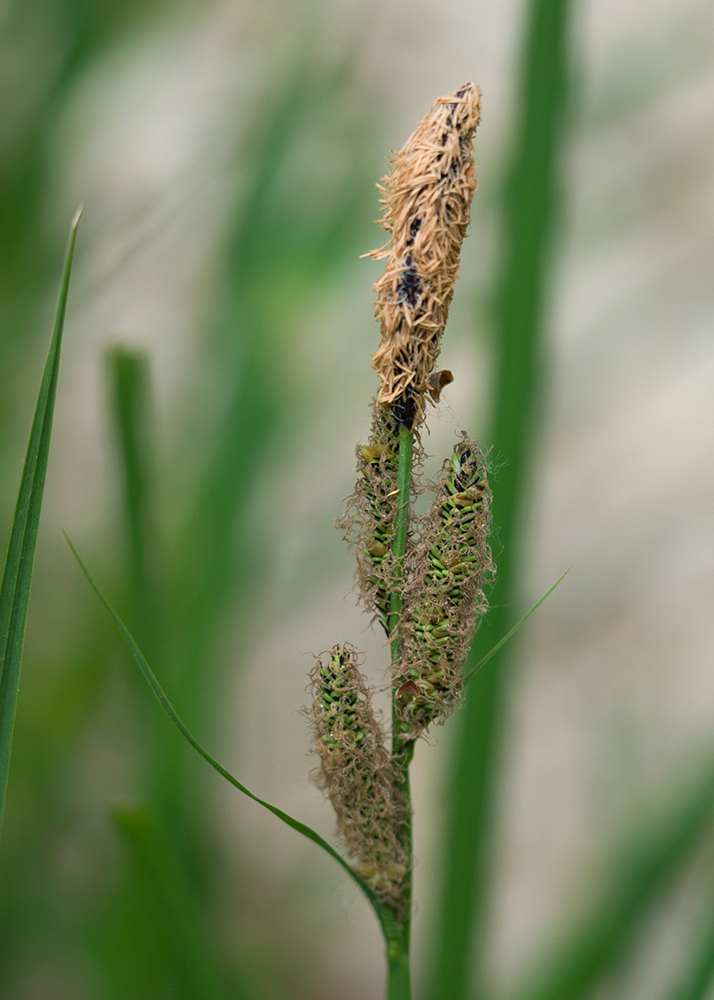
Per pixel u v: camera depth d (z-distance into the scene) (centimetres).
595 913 32
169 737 31
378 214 41
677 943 39
